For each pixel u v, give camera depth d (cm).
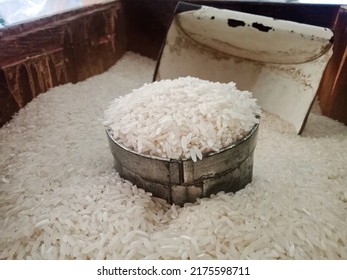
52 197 159
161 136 144
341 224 147
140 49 394
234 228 138
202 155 139
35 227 140
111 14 346
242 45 263
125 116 159
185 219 145
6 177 186
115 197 154
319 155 217
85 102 279
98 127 247
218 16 256
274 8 300
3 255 134
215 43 276
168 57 284
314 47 230
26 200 160
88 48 316
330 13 284
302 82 245
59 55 281
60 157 205
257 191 163
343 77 246
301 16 295
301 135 241
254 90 271
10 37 232
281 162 207
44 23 261
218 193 153
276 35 238
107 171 182
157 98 160
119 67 365
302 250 133
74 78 305
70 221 142
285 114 251
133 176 157
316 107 286
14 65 239
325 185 182
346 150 222
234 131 150
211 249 133
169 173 142
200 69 287
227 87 174
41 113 253
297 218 146
